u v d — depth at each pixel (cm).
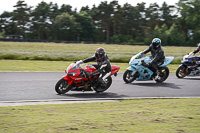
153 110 892
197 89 1395
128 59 2877
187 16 13138
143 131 664
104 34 16475
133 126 704
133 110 890
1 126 678
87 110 884
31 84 1359
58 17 14925
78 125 702
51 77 1584
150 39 14362
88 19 15525
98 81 1195
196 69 1691
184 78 1736
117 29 16788
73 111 865
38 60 2633
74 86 1192
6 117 765
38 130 653
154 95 1226
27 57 2709
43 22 15700
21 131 643
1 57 2638
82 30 15312
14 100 1038
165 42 13350
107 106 955
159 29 14125
